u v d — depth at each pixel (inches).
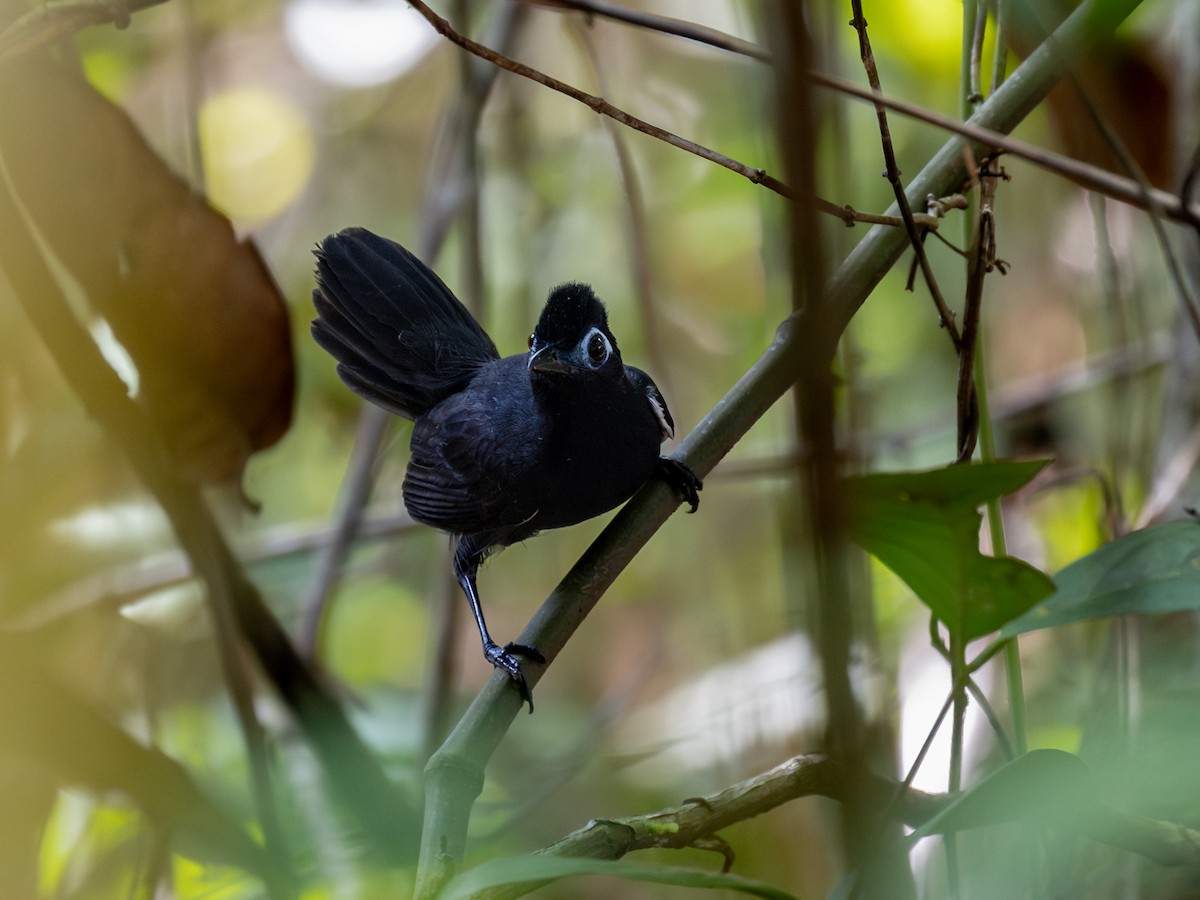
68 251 306.2
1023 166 566.6
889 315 592.4
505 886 193.6
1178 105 366.6
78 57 304.0
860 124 553.6
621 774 469.1
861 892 173.3
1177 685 307.1
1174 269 245.6
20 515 341.4
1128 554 225.1
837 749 168.1
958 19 485.4
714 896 415.5
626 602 623.5
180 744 396.2
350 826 313.9
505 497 367.2
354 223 647.8
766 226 359.6
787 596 362.3
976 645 440.8
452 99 474.3
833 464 149.8
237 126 650.2
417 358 411.2
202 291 312.3
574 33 423.5
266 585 545.6
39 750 276.4
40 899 338.0
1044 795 189.3
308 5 624.1
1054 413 492.4
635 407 358.6
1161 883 244.5
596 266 592.1
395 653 611.8
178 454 313.0
